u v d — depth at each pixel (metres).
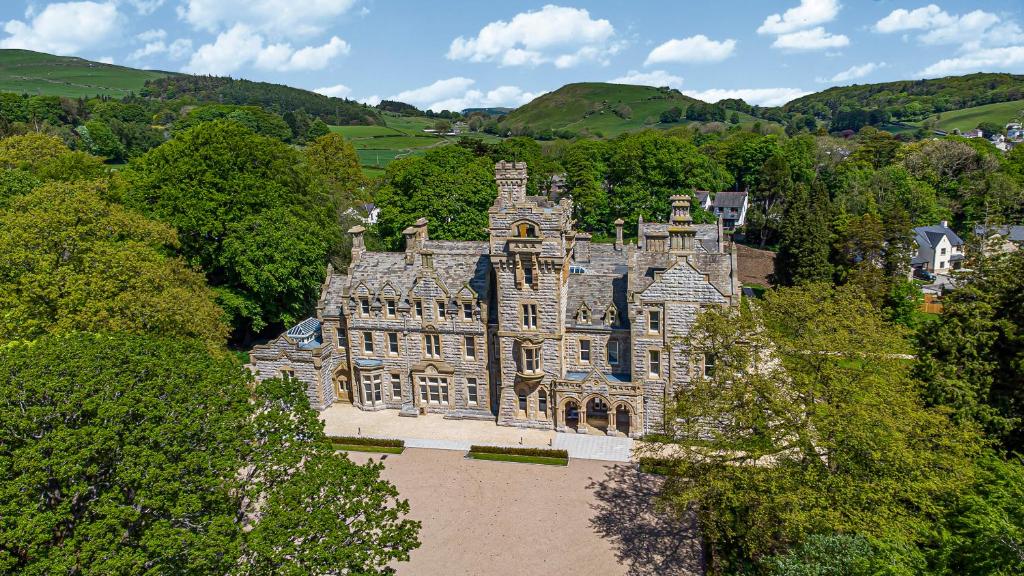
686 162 148.88
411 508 54.38
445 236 106.88
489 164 145.62
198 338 63.31
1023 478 36.38
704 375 61.31
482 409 70.12
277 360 72.88
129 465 31.62
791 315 49.06
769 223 146.50
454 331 68.56
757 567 46.00
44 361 36.34
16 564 29.80
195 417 35.47
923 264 131.88
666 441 48.12
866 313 49.84
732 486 43.06
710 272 69.25
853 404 40.78
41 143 109.19
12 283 56.25
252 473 36.91
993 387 53.94
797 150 176.38
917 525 38.44
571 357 66.19
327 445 38.78
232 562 30.69
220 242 86.00
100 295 56.38
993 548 31.47
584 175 145.75
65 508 30.19
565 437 65.31
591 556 48.06
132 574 28.06
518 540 50.06
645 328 62.38
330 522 32.91
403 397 72.00
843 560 35.09
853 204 137.62
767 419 44.03
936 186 162.75
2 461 30.58
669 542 49.47
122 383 36.19
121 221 64.62
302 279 86.81
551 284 63.16
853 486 39.31
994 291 56.00
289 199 90.81
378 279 71.38
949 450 42.56
